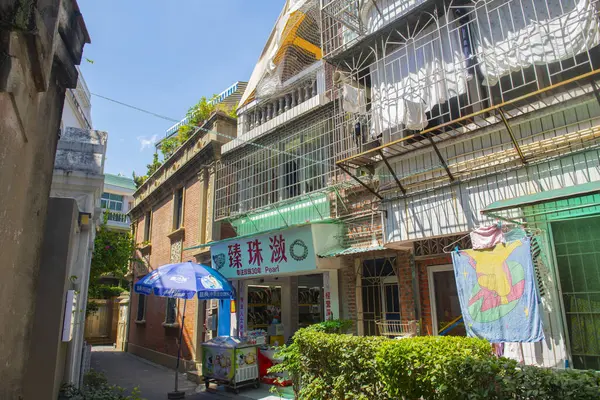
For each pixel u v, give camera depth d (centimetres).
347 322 737
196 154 1303
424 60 627
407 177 641
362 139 755
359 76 761
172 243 1498
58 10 269
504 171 541
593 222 475
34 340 404
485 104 566
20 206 273
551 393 318
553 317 482
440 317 682
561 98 493
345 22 773
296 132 959
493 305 488
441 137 602
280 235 869
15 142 247
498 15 550
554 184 497
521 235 494
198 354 1152
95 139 699
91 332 2334
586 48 462
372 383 473
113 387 606
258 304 1109
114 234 1288
